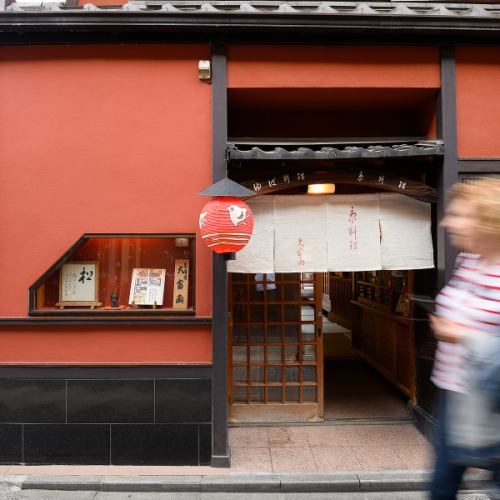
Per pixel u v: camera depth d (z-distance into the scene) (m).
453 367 1.79
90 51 4.66
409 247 4.96
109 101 4.65
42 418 4.50
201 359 4.56
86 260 4.96
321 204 4.96
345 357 8.59
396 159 4.98
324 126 5.58
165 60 4.68
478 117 4.79
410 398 5.73
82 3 5.22
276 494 4.07
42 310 4.58
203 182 4.65
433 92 4.91
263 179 4.73
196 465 4.48
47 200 4.61
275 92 4.87
